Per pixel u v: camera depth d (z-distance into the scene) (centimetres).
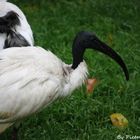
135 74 775
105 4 1033
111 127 663
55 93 561
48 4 1032
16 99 538
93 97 726
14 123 584
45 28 922
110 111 694
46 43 867
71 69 593
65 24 947
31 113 559
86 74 604
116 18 989
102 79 764
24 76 542
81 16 985
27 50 571
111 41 887
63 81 572
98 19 976
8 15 649
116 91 738
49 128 656
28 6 1023
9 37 634
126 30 948
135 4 1038
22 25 670
